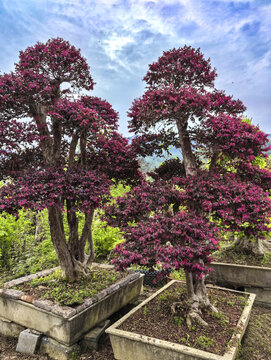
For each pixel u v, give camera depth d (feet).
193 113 8.54
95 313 10.09
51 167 10.14
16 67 10.41
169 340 7.93
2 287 11.20
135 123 10.45
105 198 9.63
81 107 9.32
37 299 10.00
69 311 9.02
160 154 11.66
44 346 9.43
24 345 9.57
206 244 7.45
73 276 11.75
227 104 9.29
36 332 9.73
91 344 9.59
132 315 9.60
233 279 13.52
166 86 9.39
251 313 11.87
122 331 8.33
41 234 20.17
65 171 10.05
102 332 10.14
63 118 9.20
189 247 7.36
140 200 8.99
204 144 9.55
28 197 8.29
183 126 9.99
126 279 12.13
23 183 8.93
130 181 12.31
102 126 9.78
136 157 11.44
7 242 17.49
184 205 9.71
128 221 9.12
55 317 9.18
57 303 9.59
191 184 8.73
